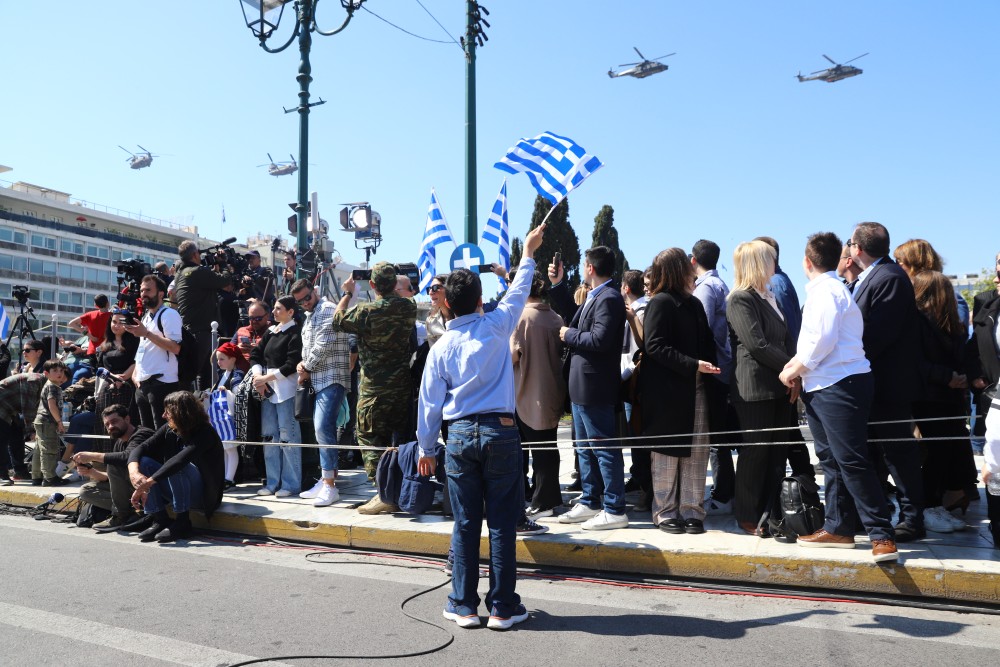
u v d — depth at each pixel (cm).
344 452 815
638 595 419
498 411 377
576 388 508
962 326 496
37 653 339
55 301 7531
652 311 479
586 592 427
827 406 411
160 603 413
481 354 379
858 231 459
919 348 449
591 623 371
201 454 595
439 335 573
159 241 8788
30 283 7288
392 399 583
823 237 421
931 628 351
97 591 438
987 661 311
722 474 566
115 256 8200
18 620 385
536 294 550
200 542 578
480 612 392
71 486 770
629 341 605
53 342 923
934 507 481
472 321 389
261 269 1146
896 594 389
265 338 696
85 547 562
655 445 483
